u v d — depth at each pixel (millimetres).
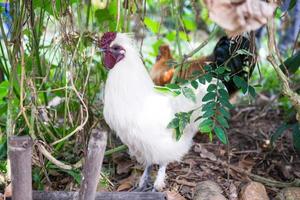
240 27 1013
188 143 2059
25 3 1813
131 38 1944
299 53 2379
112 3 2273
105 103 1920
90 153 1285
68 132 2191
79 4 2047
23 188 1341
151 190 2115
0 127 2240
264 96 3455
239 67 2445
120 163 2375
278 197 2051
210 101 1811
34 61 2061
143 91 1875
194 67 2598
